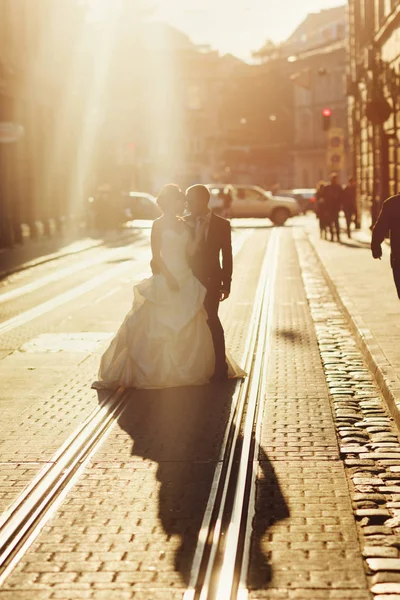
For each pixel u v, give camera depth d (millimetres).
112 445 7473
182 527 5668
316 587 4758
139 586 4820
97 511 5961
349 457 6996
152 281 9555
